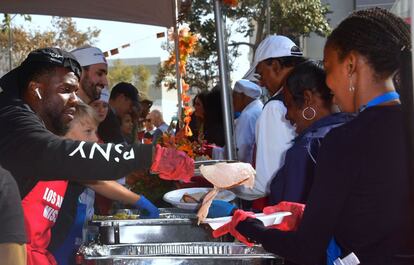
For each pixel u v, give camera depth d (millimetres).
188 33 3904
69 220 1897
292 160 1704
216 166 1570
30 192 1627
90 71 2893
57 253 1865
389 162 1128
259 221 1404
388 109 1162
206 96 4379
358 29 1179
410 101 1087
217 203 1835
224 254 1441
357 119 1178
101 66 2941
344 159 1145
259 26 8031
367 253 1162
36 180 1497
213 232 1537
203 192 2207
